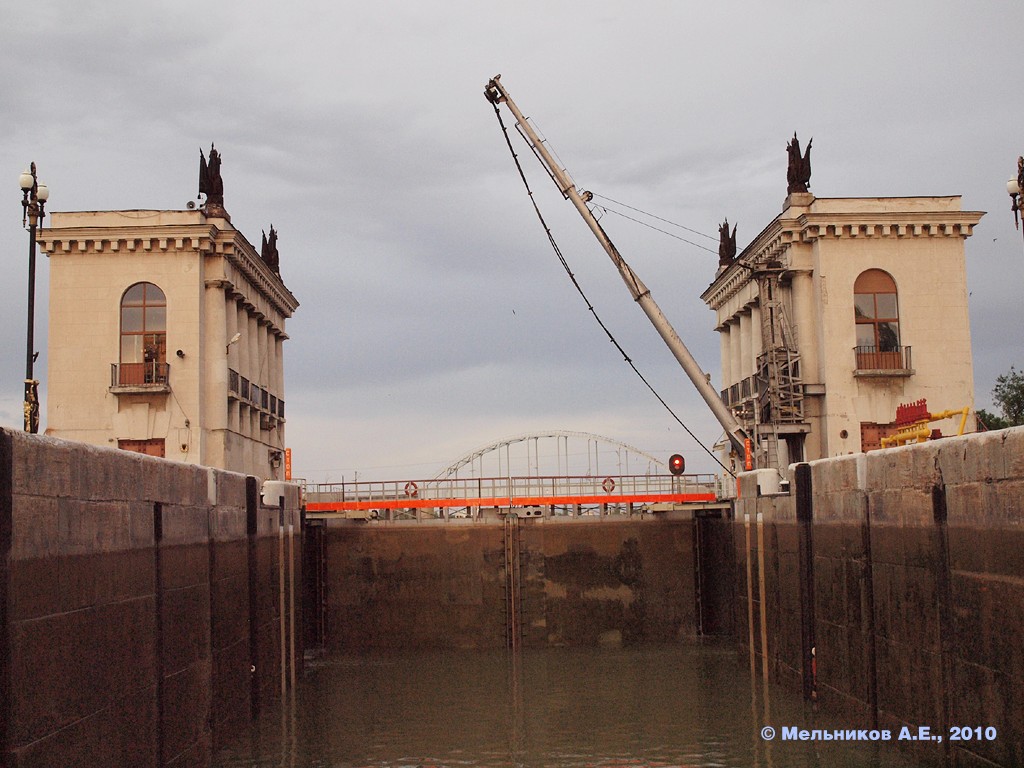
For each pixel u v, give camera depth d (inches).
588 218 2487.7
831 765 1439.5
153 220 2390.5
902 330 2397.9
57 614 964.6
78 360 2369.6
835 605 1636.3
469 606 2630.4
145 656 1212.5
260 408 2778.1
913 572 1321.4
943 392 2391.7
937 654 1245.7
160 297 2391.7
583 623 2635.3
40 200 1519.4
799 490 1793.8
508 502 2600.9
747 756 1520.7
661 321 2466.8
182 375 2367.1
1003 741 1085.1
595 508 2709.2
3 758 851.4
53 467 966.4
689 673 2194.9
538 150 2506.2
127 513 1170.0
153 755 1225.4
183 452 2347.4
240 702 1706.4
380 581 2637.8
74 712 994.7
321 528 2637.8
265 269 2790.4
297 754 1593.3
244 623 1764.3
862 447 2374.5
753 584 2160.4
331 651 2610.7
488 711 1886.1
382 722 1809.8
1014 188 1604.3
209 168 2507.4
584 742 1644.9
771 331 2406.5
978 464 1141.1
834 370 2383.1
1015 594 1060.5
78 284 2383.1
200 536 1487.5
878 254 2415.1
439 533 2647.6
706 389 2474.2
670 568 2652.6
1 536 864.3
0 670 856.9
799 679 1808.6
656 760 1528.1
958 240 2417.6
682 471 2632.9
